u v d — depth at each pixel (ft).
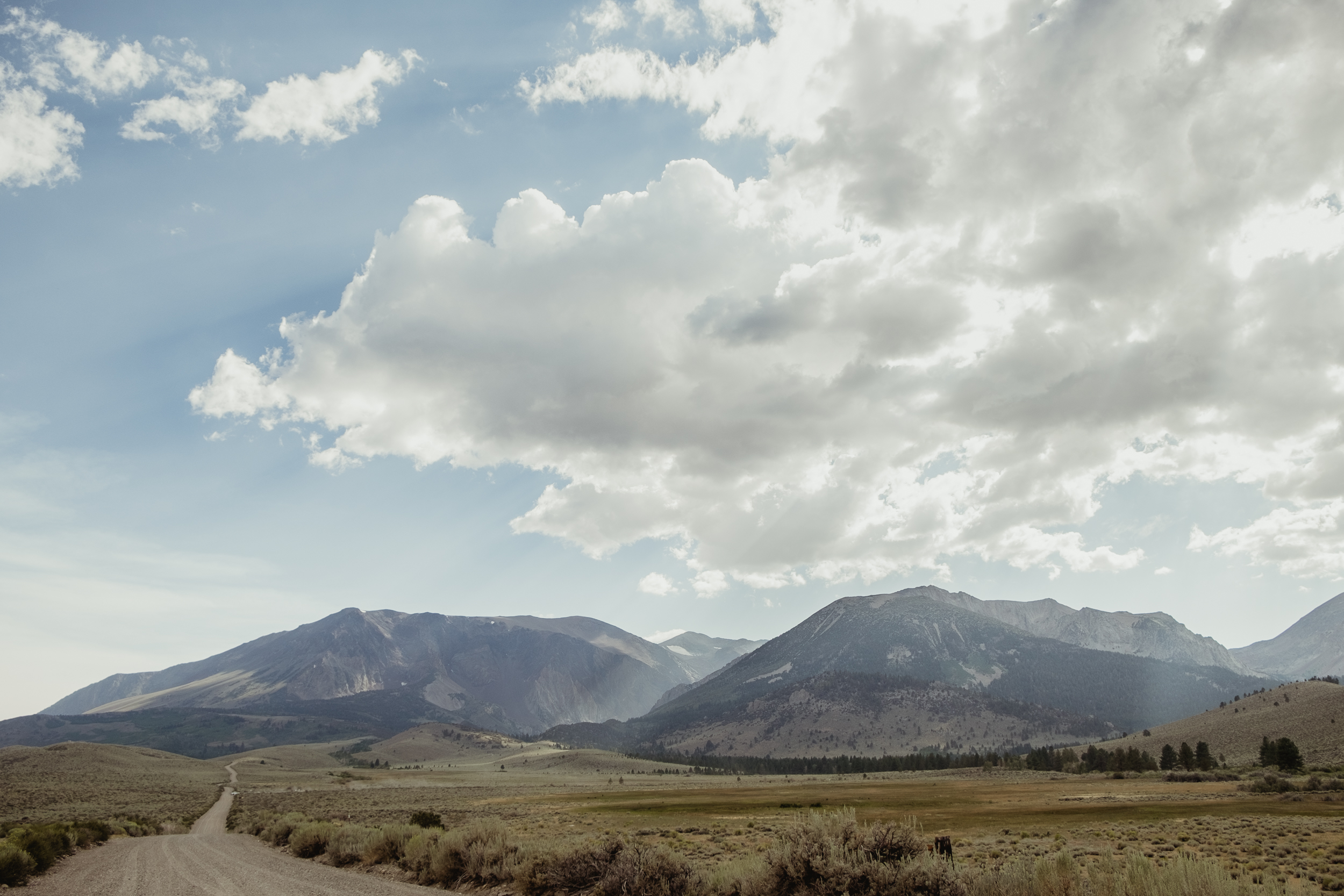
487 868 78.33
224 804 414.82
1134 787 437.17
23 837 108.68
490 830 89.25
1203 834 163.22
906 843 55.06
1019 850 138.51
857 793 504.84
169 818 272.31
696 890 62.69
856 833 56.65
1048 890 48.52
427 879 86.63
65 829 140.46
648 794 550.77
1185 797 326.03
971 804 352.49
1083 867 58.75
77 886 84.23
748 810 340.39
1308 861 113.50
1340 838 144.87
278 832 157.58
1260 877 96.73
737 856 120.26
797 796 478.18
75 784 590.55
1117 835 170.71
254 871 99.04
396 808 342.64
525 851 78.79
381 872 96.02
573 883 67.46
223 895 73.82
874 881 51.06
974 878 51.65
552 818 286.46
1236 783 419.95
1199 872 44.91
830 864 53.16
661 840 176.14
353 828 126.82
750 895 56.70
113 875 94.99
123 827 200.64
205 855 127.44
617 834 78.74
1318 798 283.38
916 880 50.49
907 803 380.37
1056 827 206.69
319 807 349.82
